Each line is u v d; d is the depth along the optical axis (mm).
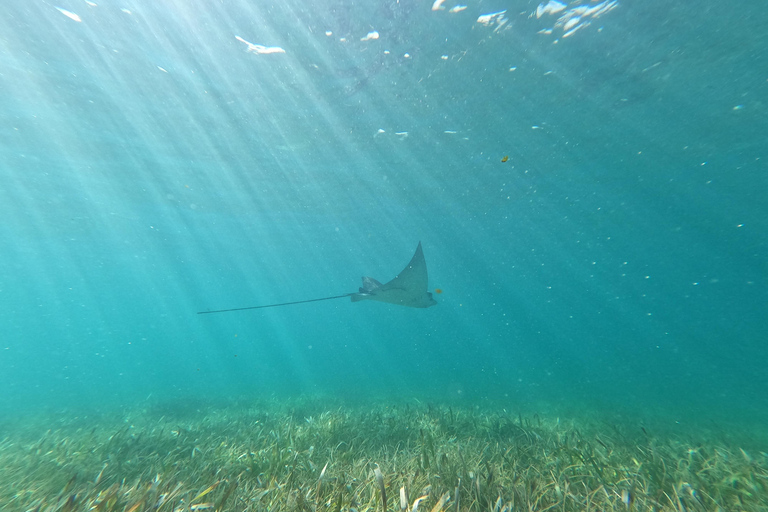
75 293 72500
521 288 71938
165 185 20625
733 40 10656
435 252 40281
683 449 5723
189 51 10422
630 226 33656
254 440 6246
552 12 9453
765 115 15125
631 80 12484
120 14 9180
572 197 25203
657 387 18578
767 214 29922
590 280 64562
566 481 3740
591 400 13945
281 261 43469
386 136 15719
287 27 9555
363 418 7984
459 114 14148
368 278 9852
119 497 3402
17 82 11602
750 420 10305
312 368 46500
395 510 3141
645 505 3365
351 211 26188
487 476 3859
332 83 11906
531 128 15641
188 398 14758
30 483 4457
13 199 22312
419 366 44406
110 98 12539
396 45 10289
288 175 19641
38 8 8977
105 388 27797
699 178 22844
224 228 29562
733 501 3664
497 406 12258
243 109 13344
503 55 10930
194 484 4023
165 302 90562
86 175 19031
